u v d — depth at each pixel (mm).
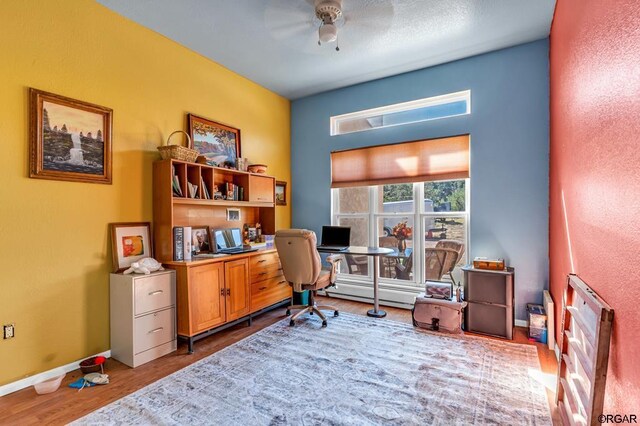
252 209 4301
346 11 2785
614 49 1229
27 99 2236
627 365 1083
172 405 1983
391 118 4336
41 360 2301
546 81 3275
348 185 4520
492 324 3082
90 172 2582
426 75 3930
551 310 2797
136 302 2531
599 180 1444
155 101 3104
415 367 2457
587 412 1292
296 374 2355
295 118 5031
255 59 3695
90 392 2141
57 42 2398
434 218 4004
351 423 1805
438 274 3971
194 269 2838
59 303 2400
